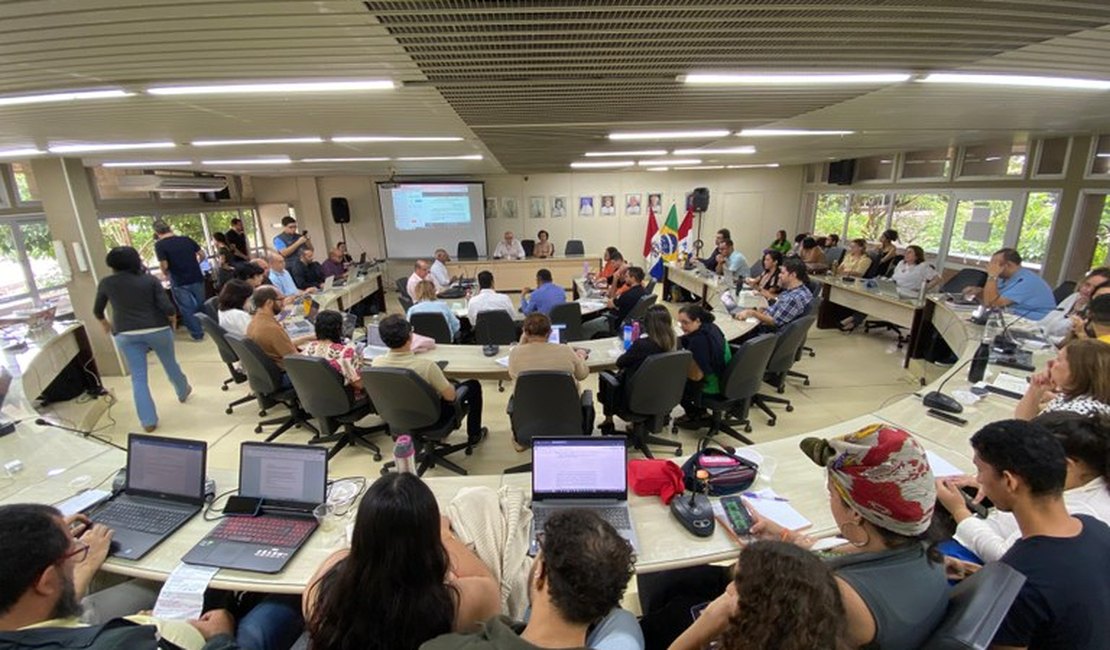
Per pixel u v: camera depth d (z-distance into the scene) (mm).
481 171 9508
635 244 11000
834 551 1420
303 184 10000
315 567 1526
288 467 1759
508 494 1734
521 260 9602
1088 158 5406
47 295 5625
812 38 1994
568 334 4855
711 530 1617
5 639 980
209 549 1583
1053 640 1083
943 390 2592
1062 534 1134
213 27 1664
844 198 9539
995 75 2592
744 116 3750
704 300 6805
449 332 4434
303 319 4730
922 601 984
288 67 2146
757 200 10945
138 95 2520
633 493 1826
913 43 2068
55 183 4555
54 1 1420
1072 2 1660
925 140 5918
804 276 4152
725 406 3408
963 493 1738
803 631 814
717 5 1646
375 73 2285
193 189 7168
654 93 2859
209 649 1177
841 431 2256
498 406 4293
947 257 7301
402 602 1057
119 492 1870
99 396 4301
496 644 918
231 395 4516
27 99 2508
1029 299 3898
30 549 1037
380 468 3309
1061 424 1391
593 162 7898
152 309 3773
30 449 2201
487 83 2512
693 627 1096
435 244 10180
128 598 1633
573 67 2311
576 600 917
